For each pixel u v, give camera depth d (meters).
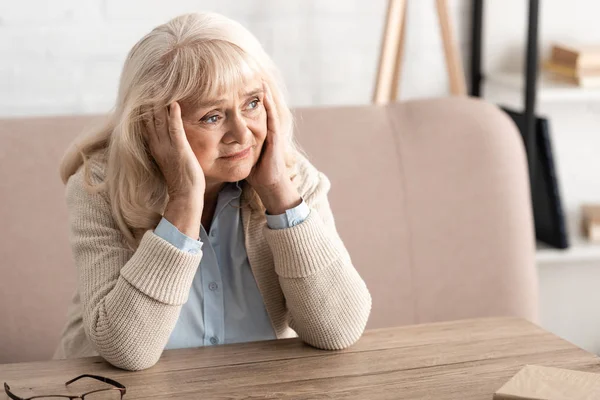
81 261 1.52
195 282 1.62
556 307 3.19
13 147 2.15
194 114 1.43
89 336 1.42
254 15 2.67
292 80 2.73
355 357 1.41
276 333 1.67
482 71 2.95
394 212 2.24
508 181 2.28
